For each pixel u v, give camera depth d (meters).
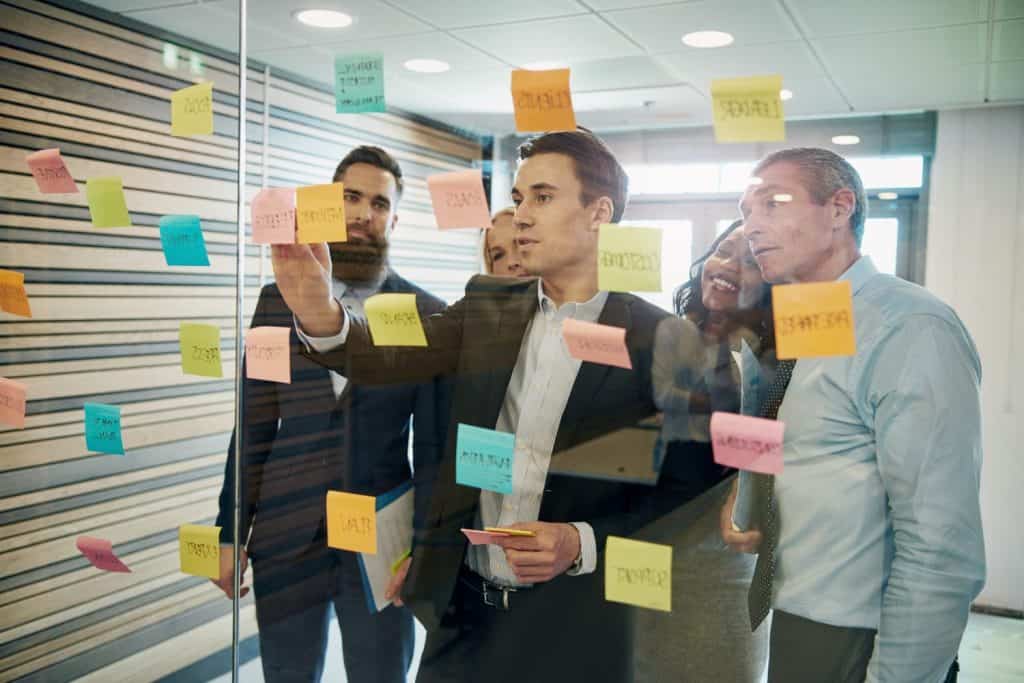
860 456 0.94
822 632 0.97
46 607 1.67
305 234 1.25
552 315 1.08
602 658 1.07
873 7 0.94
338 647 1.30
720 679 1.01
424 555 1.20
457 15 1.10
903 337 0.92
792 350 0.94
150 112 1.44
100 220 1.51
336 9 1.20
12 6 1.57
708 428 0.99
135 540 1.57
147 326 1.50
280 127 1.29
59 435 1.63
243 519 1.41
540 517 1.09
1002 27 0.89
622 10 1.00
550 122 1.05
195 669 1.54
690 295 0.99
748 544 0.99
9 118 1.62
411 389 1.20
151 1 1.41
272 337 1.32
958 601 0.93
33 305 1.63
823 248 0.95
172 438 1.50
